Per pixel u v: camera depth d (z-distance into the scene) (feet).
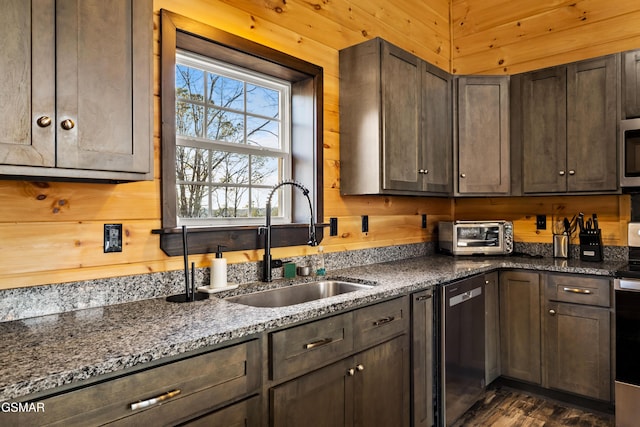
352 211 8.55
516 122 9.71
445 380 7.16
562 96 9.07
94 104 4.07
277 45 7.13
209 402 3.82
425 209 10.82
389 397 6.13
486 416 8.04
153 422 3.43
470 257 10.11
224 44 6.25
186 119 6.42
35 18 3.69
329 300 5.27
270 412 4.38
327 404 5.05
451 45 11.99
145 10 4.49
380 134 7.64
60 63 3.84
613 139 8.39
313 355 4.87
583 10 9.78
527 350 8.84
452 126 9.80
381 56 7.70
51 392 2.91
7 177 4.18
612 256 9.23
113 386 3.21
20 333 3.87
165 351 3.47
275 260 6.84
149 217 5.48
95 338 3.71
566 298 8.30
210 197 6.69
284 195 7.85
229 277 6.31
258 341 4.28
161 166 5.57
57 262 4.70
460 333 7.63
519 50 10.78
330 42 8.13
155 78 5.55
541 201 10.36
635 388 7.25
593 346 7.97
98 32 4.10
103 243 5.06
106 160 4.15
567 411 8.21
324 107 7.93
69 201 4.80
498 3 11.12
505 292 9.14
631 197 9.02
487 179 9.79
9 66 3.56
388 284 6.48
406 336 6.51
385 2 9.61
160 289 5.52
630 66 8.18
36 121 3.69
